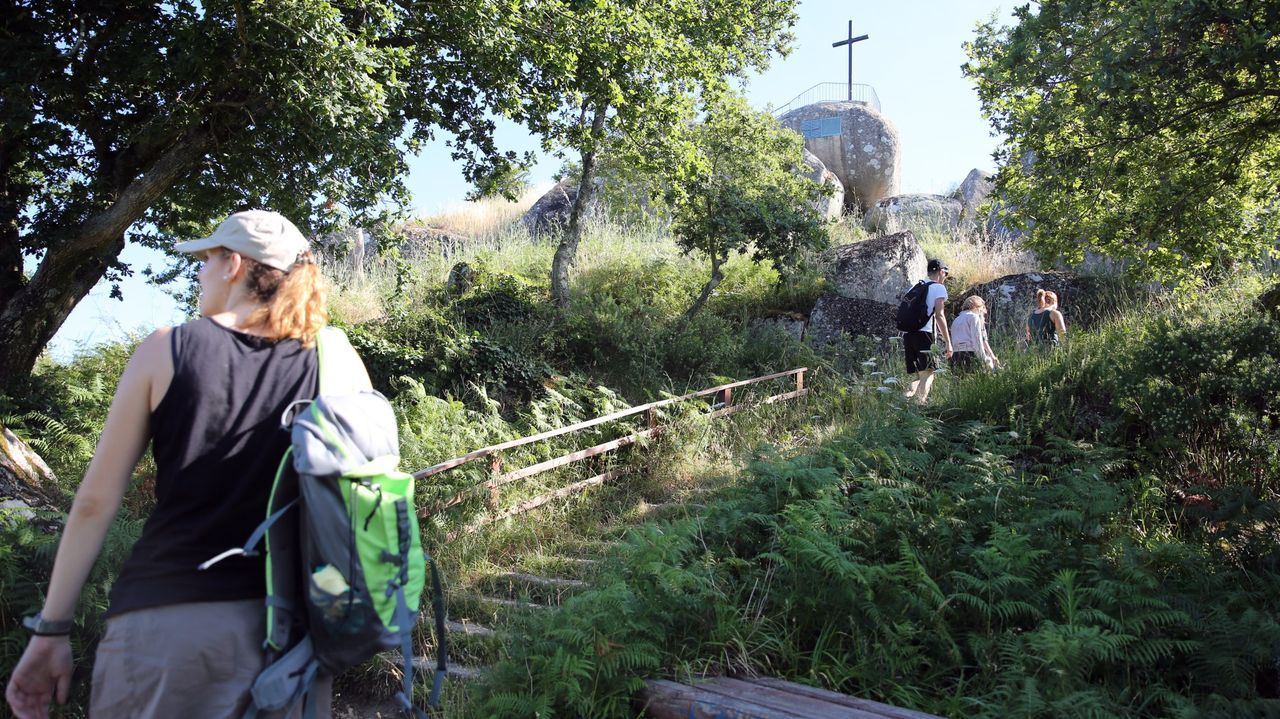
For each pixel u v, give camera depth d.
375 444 1.85
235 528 1.78
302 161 9.99
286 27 8.09
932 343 10.05
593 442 9.08
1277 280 9.55
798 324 14.56
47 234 9.41
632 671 3.85
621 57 10.87
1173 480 5.86
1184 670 4.04
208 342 1.84
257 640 1.76
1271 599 4.53
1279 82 6.32
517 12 9.98
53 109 9.95
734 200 14.65
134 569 1.76
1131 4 6.43
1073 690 3.60
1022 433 6.79
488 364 11.39
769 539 5.38
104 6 9.30
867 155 26.72
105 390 10.64
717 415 9.79
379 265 17.84
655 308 14.81
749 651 4.18
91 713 1.74
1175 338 6.32
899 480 5.73
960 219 20.45
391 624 1.82
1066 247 8.60
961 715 3.67
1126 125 7.17
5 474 5.64
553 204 22.38
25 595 3.87
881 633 4.29
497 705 3.63
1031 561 4.70
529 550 6.57
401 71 10.55
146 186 9.57
